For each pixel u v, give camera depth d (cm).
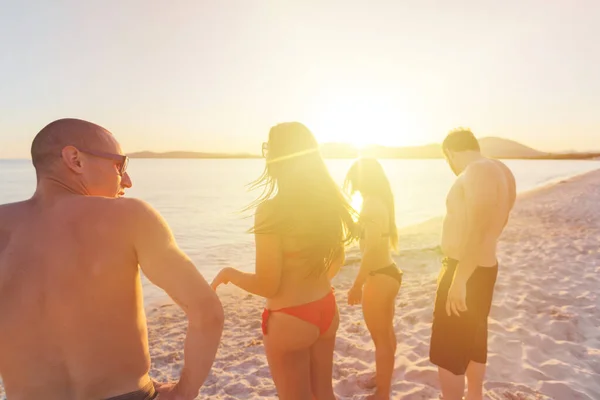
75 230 106
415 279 645
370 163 281
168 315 527
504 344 378
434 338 248
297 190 190
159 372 364
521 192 2533
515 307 472
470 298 236
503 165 250
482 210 217
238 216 1844
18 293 103
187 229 1463
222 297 602
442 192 3039
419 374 333
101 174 121
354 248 866
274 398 313
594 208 1413
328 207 195
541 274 608
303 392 198
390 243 292
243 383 335
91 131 121
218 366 369
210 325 105
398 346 388
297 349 196
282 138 193
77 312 103
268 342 200
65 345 102
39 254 104
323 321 202
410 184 4062
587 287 539
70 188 115
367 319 283
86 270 104
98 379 104
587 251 750
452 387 240
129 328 109
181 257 111
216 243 1182
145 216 111
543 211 1405
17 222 109
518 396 296
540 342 380
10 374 104
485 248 240
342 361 362
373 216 268
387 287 274
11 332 102
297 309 193
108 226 107
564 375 325
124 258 108
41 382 102
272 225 185
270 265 188
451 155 256
